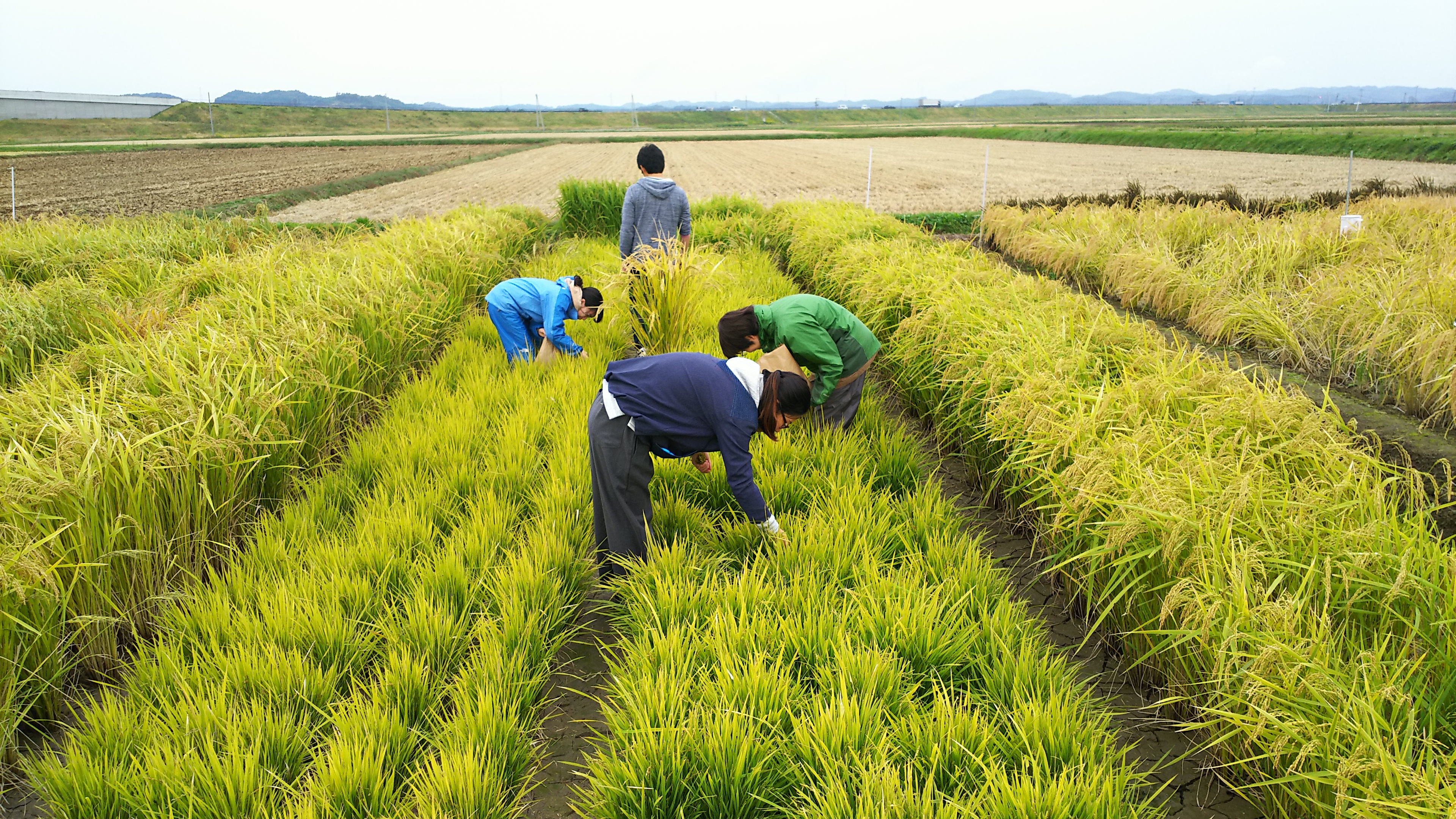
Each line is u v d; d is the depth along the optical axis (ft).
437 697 9.34
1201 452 11.35
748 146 188.65
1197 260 31.99
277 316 18.08
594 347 23.52
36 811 8.39
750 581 10.87
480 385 19.31
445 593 11.05
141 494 10.91
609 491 11.39
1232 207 47.50
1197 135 159.22
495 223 37.76
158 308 20.97
